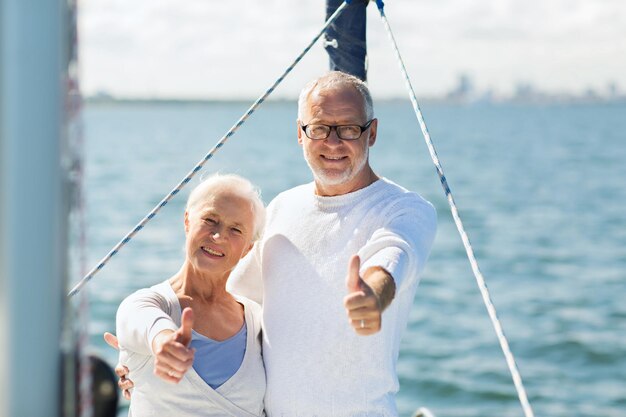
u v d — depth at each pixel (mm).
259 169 42531
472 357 14328
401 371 13695
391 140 73000
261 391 3074
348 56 3787
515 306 17344
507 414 12234
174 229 24219
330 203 3117
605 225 26906
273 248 3170
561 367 13992
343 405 2986
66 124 1672
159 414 2961
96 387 1940
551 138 78000
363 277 2609
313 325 3020
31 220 1579
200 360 2992
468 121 129750
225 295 3141
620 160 50625
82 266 1747
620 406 12492
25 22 1551
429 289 18516
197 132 91938
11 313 1571
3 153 1543
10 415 1593
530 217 28375
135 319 2893
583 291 18562
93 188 34188
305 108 3051
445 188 2941
